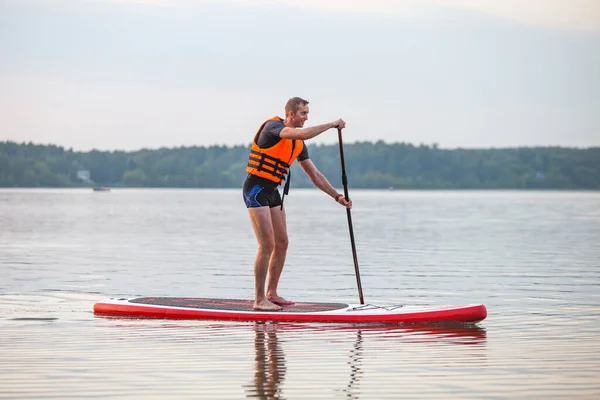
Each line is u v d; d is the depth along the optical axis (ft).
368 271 59.41
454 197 456.86
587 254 75.00
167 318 36.09
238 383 24.54
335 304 37.42
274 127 35.35
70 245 86.63
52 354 28.48
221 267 62.44
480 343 30.66
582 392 23.53
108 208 230.89
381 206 261.65
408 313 34.78
